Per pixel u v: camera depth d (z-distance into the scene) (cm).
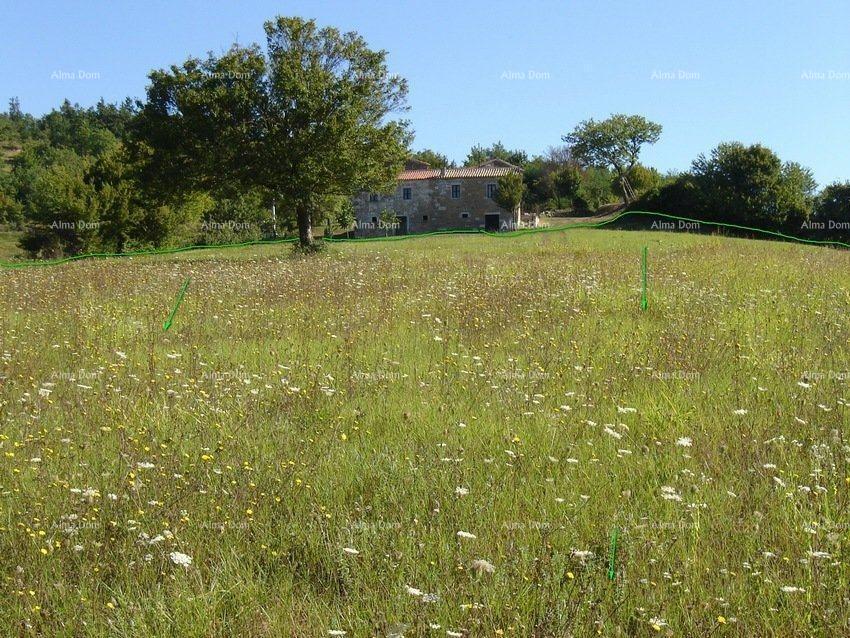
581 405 727
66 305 1362
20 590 422
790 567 434
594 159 9400
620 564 433
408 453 621
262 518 510
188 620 403
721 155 5816
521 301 1320
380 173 3797
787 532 471
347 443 653
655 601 407
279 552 467
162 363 941
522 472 575
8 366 895
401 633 362
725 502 518
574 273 1702
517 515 504
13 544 468
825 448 588
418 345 1016
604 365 889
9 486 549
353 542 473
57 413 728
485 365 891
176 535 474
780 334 1024
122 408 735
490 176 7075
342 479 573
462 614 396
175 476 548
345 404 760
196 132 3562
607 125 9238
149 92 3653
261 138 3594
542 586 411
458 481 558
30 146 11144
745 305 1244
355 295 1477
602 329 1090
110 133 12038
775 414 697
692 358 896
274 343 1053
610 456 610
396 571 442
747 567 426
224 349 1018
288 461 601
